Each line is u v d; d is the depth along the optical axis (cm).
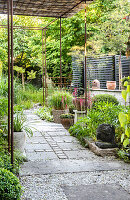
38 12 734
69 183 342
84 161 432
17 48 1596
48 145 527
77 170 388
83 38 1256
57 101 805
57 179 354
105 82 1097
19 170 373
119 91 901
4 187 265
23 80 1515
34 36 1496
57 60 1310
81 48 1169
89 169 394
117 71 1050
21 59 1656
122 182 348
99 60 1121
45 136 602
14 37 1602
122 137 169
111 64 1076
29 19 1642
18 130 436
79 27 1246
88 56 1129
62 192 314
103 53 1176
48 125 730
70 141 561
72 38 1253
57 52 1318
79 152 485
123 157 439
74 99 841
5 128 445
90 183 344
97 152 468
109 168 399
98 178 361
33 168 392
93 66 1127
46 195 304
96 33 1172
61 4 655
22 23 1638
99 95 840
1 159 336
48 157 449
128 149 451
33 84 1608
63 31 1297
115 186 335
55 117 788
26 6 664
